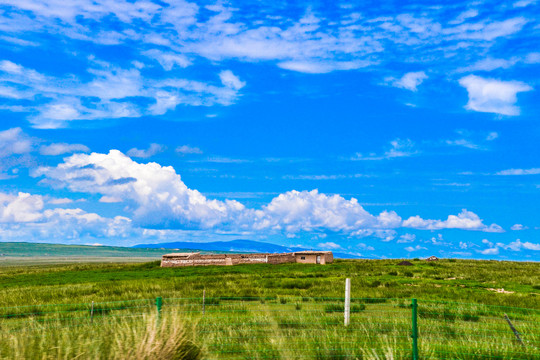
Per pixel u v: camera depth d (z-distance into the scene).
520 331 13.05
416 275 44.09
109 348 7.60
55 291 31.77
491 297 24.64
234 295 26.48
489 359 9.59
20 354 7.01
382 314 17.45
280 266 63.47
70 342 7.59
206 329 12.38
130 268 67.06
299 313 17.16
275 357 9.50
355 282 35.34
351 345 10.48
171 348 7.69
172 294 26.70
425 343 10.71
